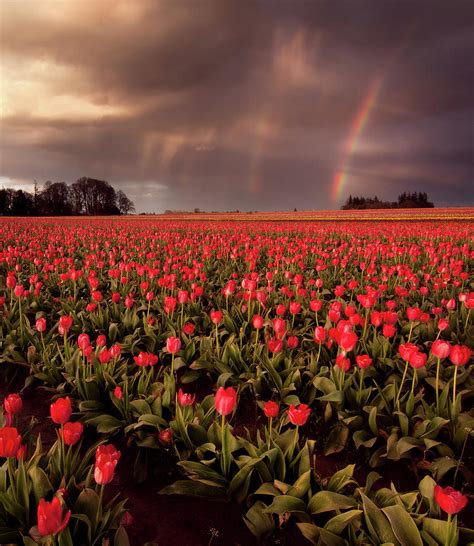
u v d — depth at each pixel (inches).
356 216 2214.6
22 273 445.7
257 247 550.6
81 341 154.3
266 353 189.8
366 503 101.5
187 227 1306.6
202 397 197.6
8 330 242.4
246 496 122.0
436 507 104.7
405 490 133.3
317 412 171.8
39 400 194.4
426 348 225.1
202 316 277.0
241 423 173.6
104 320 253.1
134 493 132.4
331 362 188.9
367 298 208.4
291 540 111.7
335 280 398.0
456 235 779.4
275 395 180.9
